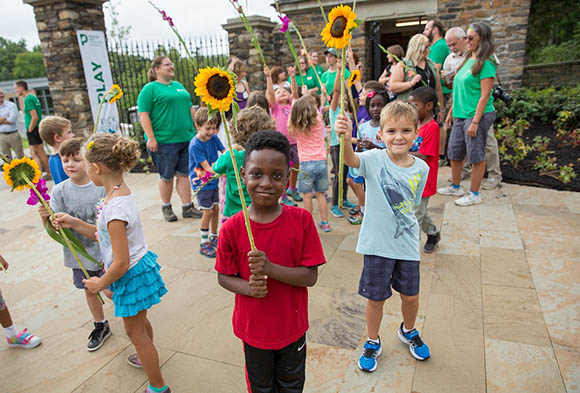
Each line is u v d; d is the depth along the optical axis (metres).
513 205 4.52
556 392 2.02
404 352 2.37
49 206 2.37
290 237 1.60
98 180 2.02
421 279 3.13
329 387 2.14
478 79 4.29
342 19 1.65
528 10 8.06
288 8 9.35
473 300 2.83
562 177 5.14
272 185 1.50
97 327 2.63
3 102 7.35
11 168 2.11
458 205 4.61
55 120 2.86
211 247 3.87
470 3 8.34
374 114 3.63
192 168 3.86
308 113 3.85
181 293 3.19
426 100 2.99
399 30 13.16
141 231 2.11
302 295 1.71
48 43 7.83
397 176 2.14
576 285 2.92
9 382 2.34
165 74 4.60
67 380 2.33
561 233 3.76
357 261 3.53
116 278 1.93
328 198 5.34
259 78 9.56
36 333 2.80
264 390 1.78
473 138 4.40
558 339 2.39
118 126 8.48
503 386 2.08
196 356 2.46
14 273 3.71
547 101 8.14
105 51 8.05
